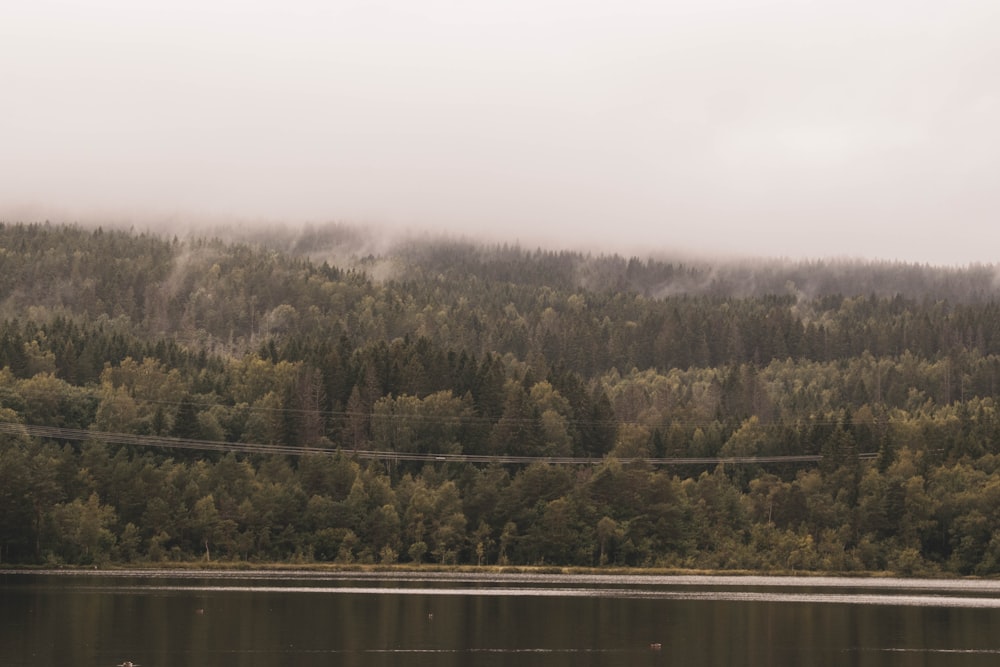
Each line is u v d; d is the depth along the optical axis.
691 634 123.62
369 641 112.62
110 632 113.00
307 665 99.06
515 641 115.56
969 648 117.06
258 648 106.44
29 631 112.50
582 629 125.44
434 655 106.00
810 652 113.25
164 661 98.94
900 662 108.62
